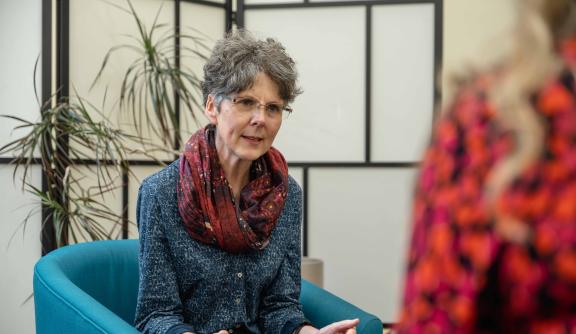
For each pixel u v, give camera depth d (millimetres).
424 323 403
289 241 1618
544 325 385
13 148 2539
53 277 1548
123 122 2842
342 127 3135
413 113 3100
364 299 3150
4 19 2627
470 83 426
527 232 379
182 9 2977
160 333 1404
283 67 1479
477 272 386
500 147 389
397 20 3088
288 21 3115
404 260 448
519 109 386
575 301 379
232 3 3150
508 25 417
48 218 2564
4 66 2635
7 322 2637
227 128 1479
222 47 1495
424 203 421
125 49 2830
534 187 381
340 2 3094
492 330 398
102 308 1420
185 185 1490
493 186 385
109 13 2781
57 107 2559
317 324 1641
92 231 2594
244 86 1449
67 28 2666
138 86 2879
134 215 2875
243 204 1539
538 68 390
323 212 3154
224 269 1516
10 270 2623
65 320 1440
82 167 2721
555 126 382
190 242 1503
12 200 2609
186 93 2820
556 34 401
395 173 3125
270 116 1492
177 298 1490
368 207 3137
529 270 381
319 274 2658
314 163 3145
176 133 2871
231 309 1523
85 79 2730
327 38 3111
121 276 1839
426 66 3086
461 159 404
